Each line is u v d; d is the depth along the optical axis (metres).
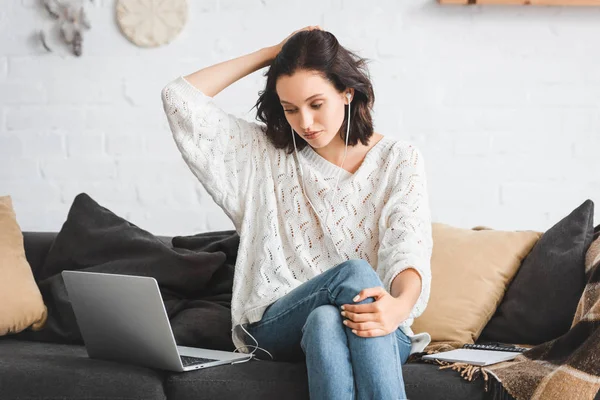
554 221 3.81
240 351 2.57
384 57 3.81
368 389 2.09
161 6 3.86
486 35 3.80
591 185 3.80
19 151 3.92
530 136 3.81
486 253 2.91
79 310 2.44
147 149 3.90
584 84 3.80
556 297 2.68
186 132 2.62
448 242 2.97
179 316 2.78
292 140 2.66
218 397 2.28
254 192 2.65
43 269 3.07
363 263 2.27
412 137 3.82
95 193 3.91
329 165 2.63
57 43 3.91
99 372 2.32
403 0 3.81
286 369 2.34
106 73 3.90
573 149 3.80
